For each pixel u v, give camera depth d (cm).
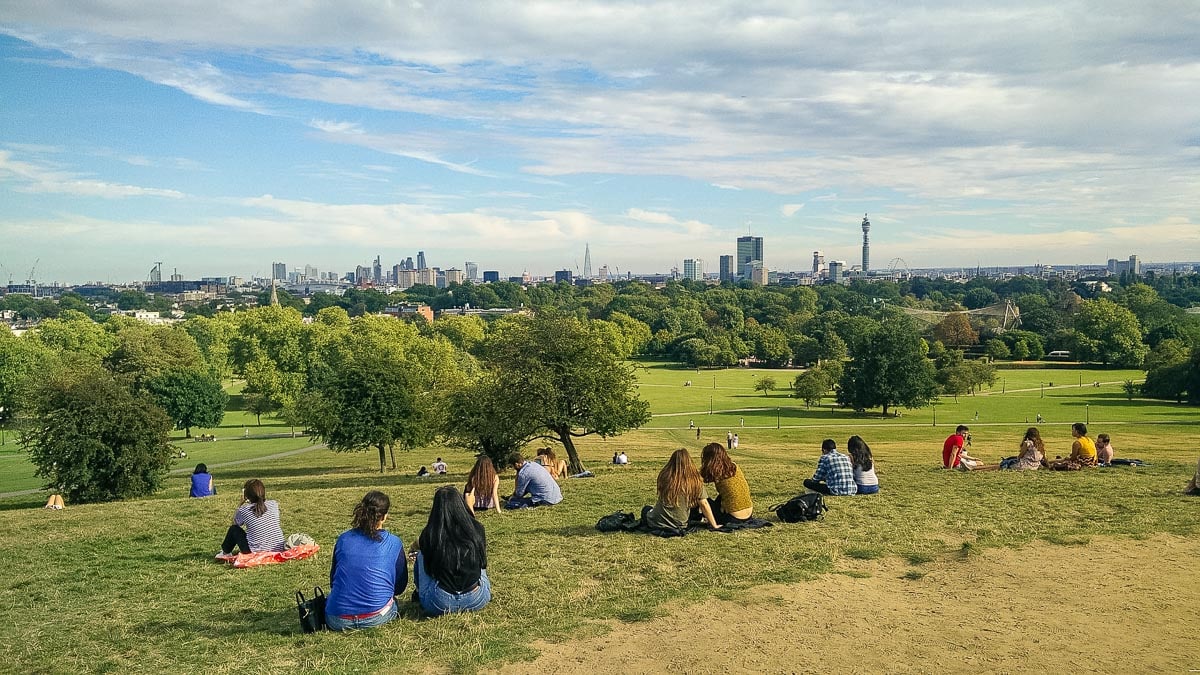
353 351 10094
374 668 745
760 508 1559
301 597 891
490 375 4191
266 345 11075
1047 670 696
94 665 810
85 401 2992
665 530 1245
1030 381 12962
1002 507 1442
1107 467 2116
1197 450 4872
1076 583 947
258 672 754
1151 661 711
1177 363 10056
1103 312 15438
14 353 8756
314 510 1878
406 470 4700
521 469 1683
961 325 17925
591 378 3766
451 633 835
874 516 1372
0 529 1769
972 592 924
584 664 736
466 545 903
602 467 4141
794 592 930
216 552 1382
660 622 841
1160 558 1049
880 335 9281
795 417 9119
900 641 772
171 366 9550
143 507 2077
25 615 1023
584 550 1183
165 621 962
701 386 13388
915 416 9081
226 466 5400
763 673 700
